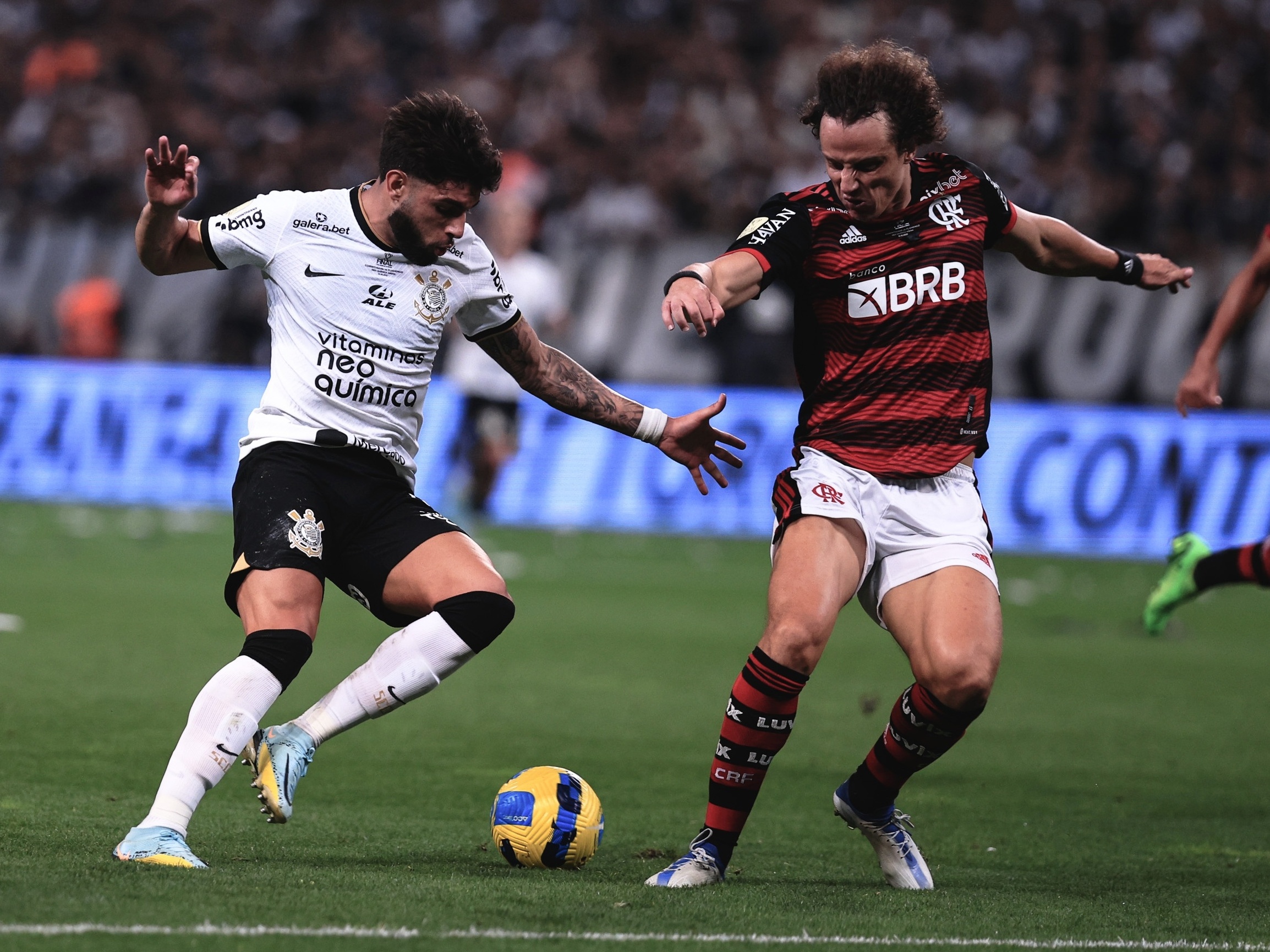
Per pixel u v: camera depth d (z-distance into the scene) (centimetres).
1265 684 3044
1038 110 7106
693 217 6862
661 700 2633
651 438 1575
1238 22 7581
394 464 1491
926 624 1416
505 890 1281
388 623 1494
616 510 5609
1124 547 5338
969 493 1502
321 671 2772
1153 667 3234
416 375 1485
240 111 7525
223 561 4409
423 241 1429
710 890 1347
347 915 1148
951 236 1493
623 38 7656
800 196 1512
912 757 1421
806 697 2727
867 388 1485
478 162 1398
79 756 1925
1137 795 2003
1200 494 5291
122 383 5831
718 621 3681
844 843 1680
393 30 7669
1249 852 1669
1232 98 7369
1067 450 5406
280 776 1343
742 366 5747
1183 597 2084
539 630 3444
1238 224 6606
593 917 1188
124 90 7606
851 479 1472
